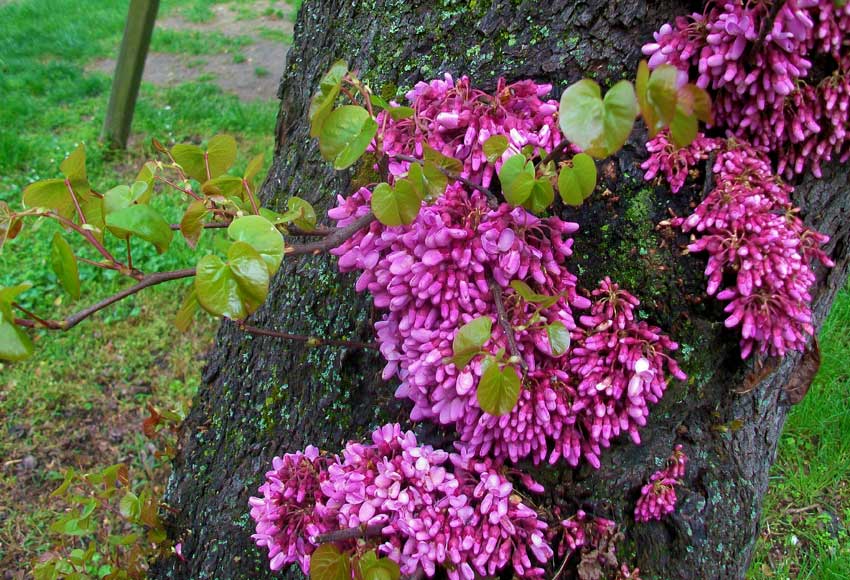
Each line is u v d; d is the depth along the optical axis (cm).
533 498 59
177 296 152
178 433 83
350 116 46
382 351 55
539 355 52
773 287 51
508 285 51
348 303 66
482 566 51
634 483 61
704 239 52
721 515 65
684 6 53
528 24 57
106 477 73
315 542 50
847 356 129
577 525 59
